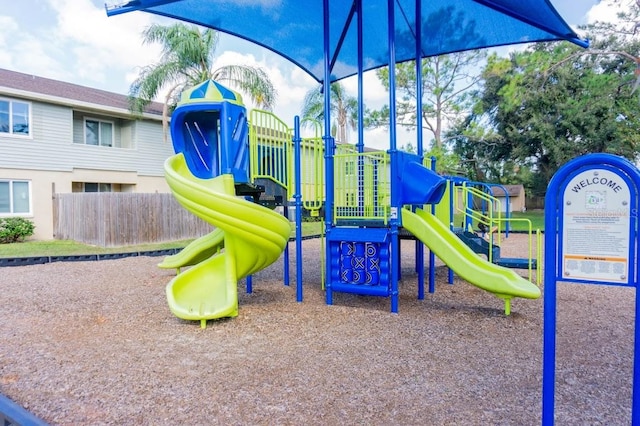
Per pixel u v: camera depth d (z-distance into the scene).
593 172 1.90
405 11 7.07
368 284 5.09
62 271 8.14
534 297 4.51
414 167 5.04
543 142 23.20
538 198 30.19
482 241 6.87
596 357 3.52
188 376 3.15
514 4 5.34
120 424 2.47
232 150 5.11
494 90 23.69
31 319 4.80
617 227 1.85
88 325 4.55
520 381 3.02
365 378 3.08
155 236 13.41
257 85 17.25
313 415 2.54
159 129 17.03
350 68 8.60
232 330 4.32
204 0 6.47
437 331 4.22
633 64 20.42
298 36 7.75
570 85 22.75
